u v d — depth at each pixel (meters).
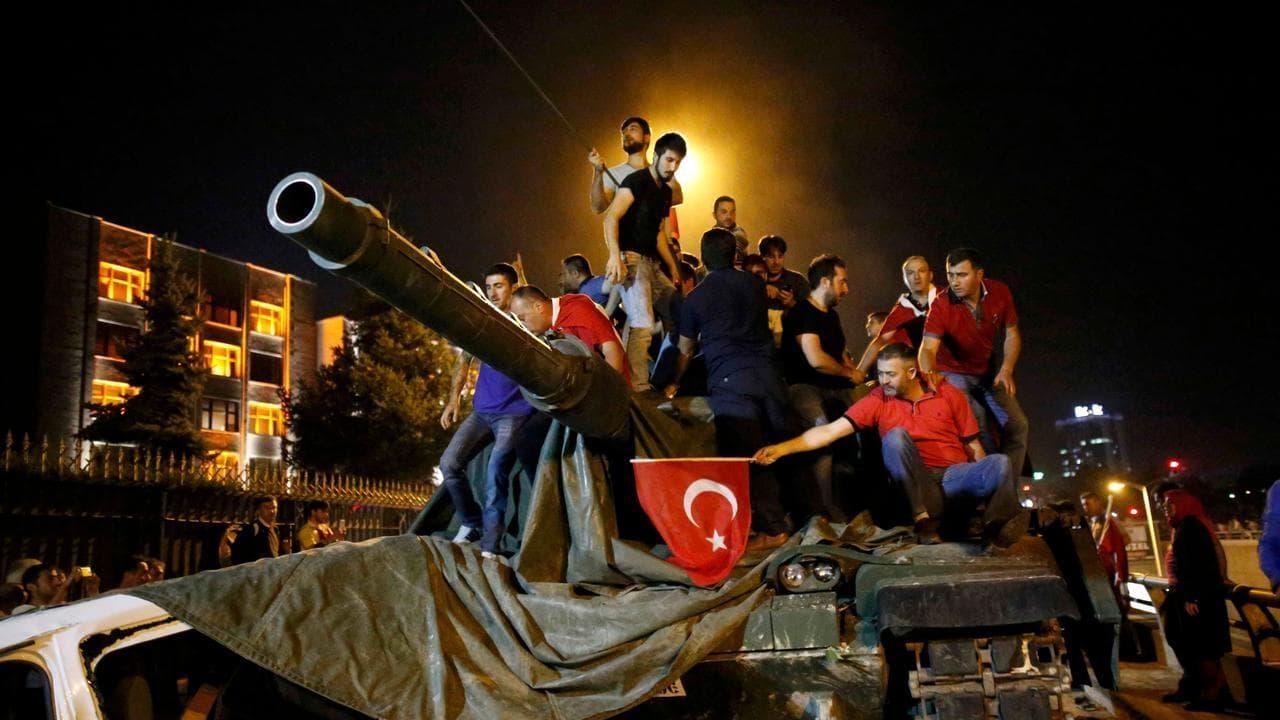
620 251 7.68
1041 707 4.23
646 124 7.93
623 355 5.91
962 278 6.38
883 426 5.59
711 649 4.22
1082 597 5.01
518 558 4.78
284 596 4.14
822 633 4.35
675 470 4.96
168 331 25.45
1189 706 8.44
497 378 5.53
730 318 5.92
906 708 4.49
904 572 4.51
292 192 3.17
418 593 4.35
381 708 3.98
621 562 4.74
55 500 9.59
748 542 5.21
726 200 9.42
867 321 9.20
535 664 4.22
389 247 3.40
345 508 13.71
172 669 4.19
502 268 6.41
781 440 5.80
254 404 39.16
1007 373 6.54
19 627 3.78
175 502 10.88
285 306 41.19
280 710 4.17
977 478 5.10
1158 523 30.45
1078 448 149.50
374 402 25.86
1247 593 8.35
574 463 4.99
